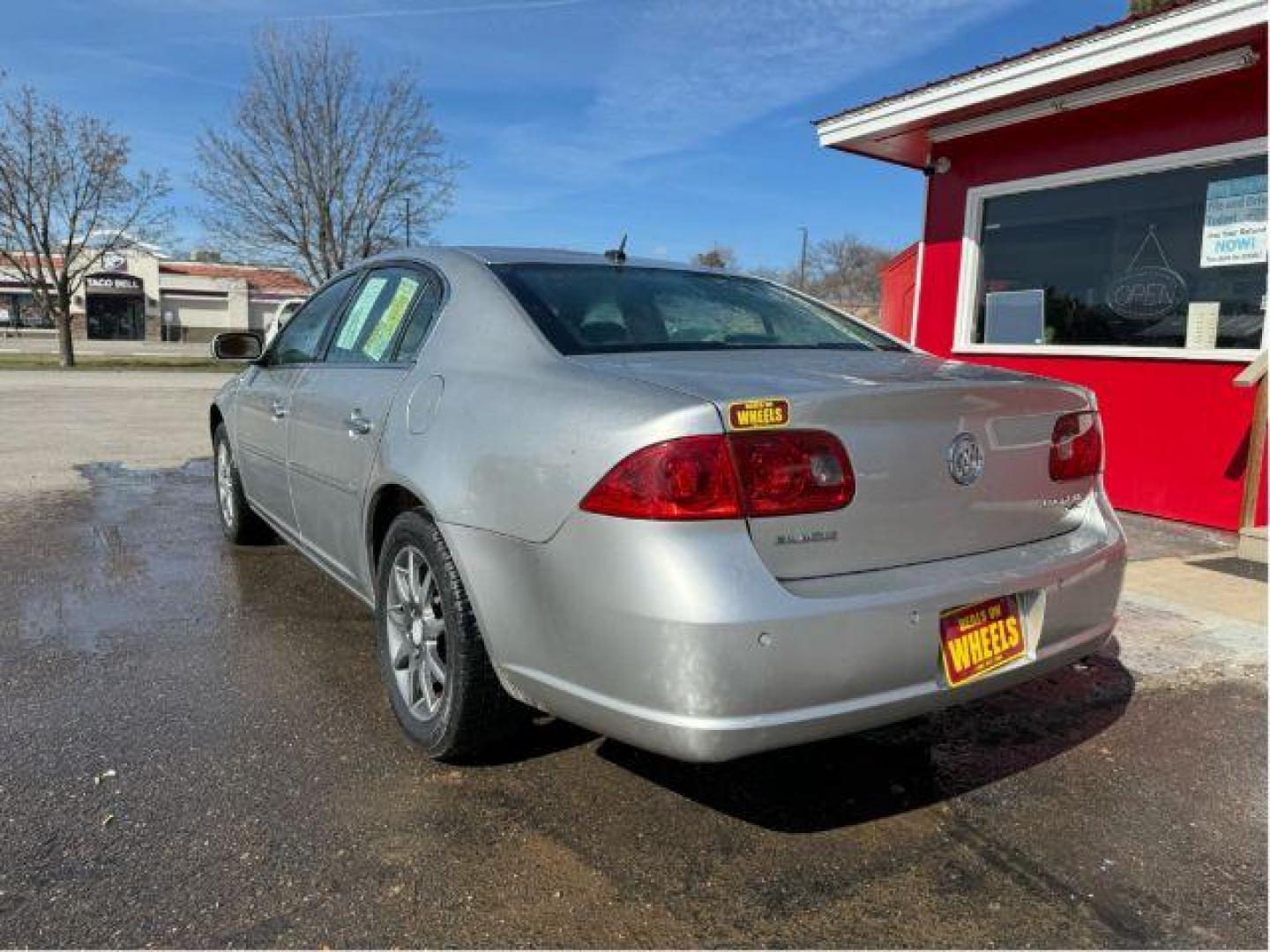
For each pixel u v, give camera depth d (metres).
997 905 2.25
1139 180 6.93
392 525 2.99
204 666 3.58
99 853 2.34
